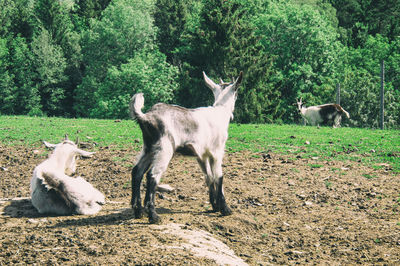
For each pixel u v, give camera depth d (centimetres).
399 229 747
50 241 569
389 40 5494
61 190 725
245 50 3522
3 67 4988
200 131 697
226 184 1030
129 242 566
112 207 796
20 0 6247
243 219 752
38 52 4994
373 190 985
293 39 4253
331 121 2556
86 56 5112
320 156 1316
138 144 1488
